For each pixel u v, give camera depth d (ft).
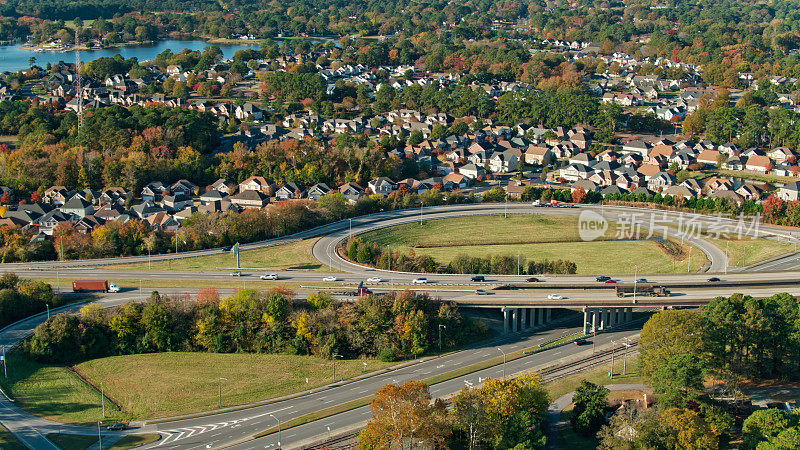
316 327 444.55
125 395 393.09
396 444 328.29
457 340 454.40
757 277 504.43
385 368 425.28
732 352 410.52
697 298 466.29
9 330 450.30
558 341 458.50
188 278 531.50
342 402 384.88
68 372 416.46
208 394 393.91
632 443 328.49
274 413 374.63
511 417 343.05
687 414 333.42
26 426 359.25
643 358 391.65
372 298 458.09
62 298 490.08
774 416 323.57
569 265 543.39
